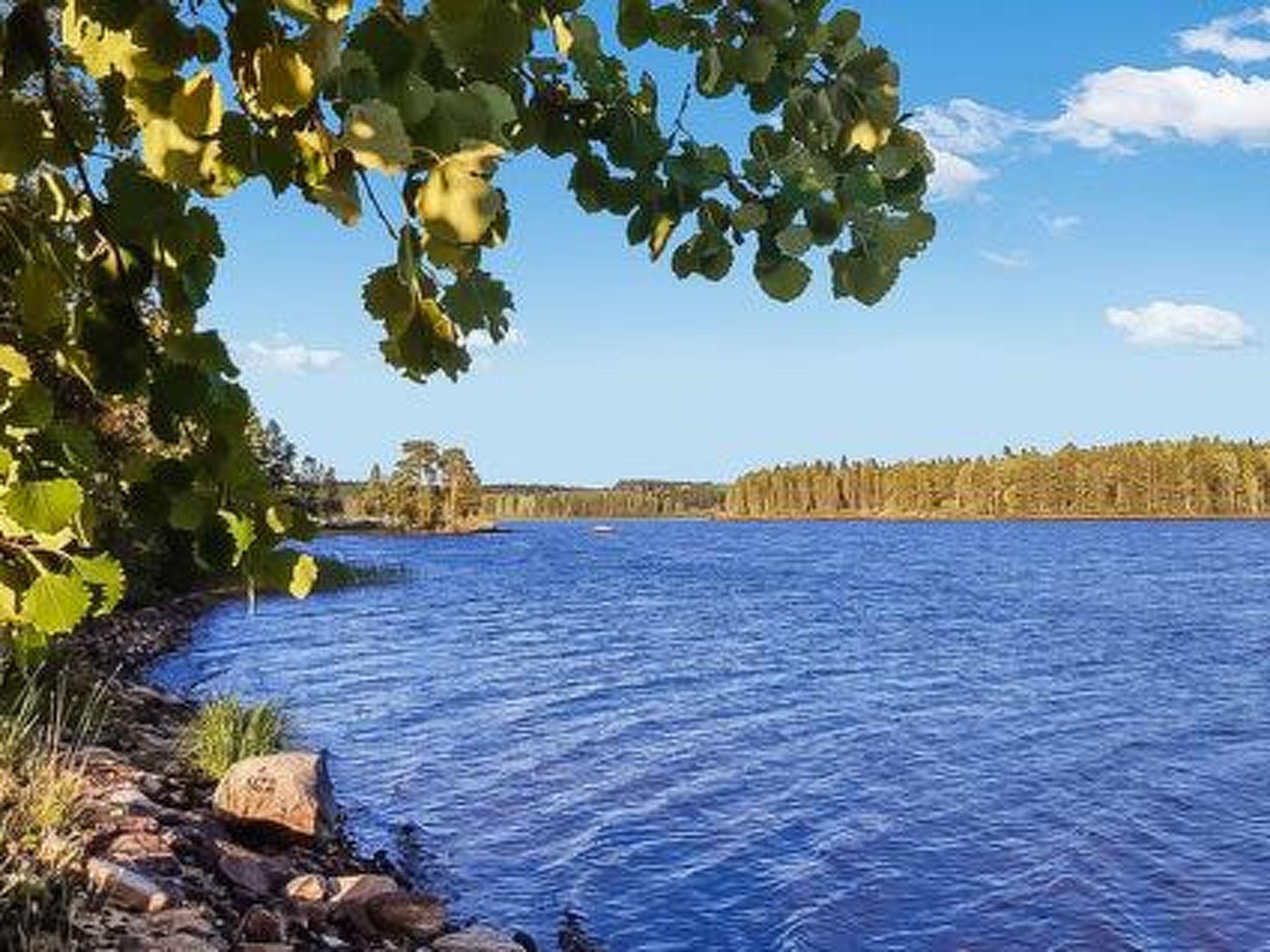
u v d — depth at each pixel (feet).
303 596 5.11
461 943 33.68
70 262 4.75
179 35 4.01
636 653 126.62
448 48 4.38
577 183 5.80
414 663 115.44
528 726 83.35
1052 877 50.83
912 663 122.01
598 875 49.21
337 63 3.91
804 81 5.54
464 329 4.42
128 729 50.24
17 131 4.45
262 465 5.16
